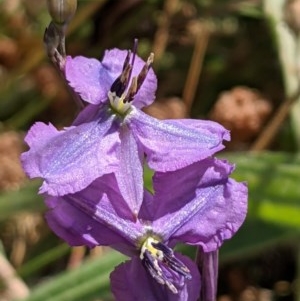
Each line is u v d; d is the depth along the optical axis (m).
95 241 0.11
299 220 0.19
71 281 0.19
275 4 0.24
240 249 0.19
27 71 0.24
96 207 0.11
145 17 0.26
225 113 0.23
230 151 0.23
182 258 0.11
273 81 0.25
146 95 0.12
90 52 0.25
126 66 0.12
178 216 0.11
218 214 0.11
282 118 0.22
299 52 0.23
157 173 0.11
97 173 0.11
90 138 0.11
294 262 0.23
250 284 0.23
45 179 0.11
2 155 0.22
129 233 0.11
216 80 0.25
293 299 0.22
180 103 0.24
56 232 0.11
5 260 0.20
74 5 0.12
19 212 0.20
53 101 0.24
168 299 0.11
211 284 0.12
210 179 0.11
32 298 0.19
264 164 0.19
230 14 0.26
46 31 0.12
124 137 0.12
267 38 0.25
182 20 0.26
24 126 0.25
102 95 0.12
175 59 0.26
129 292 0.11
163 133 0.12
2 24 0.25
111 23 0.26
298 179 0.19
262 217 0.19
